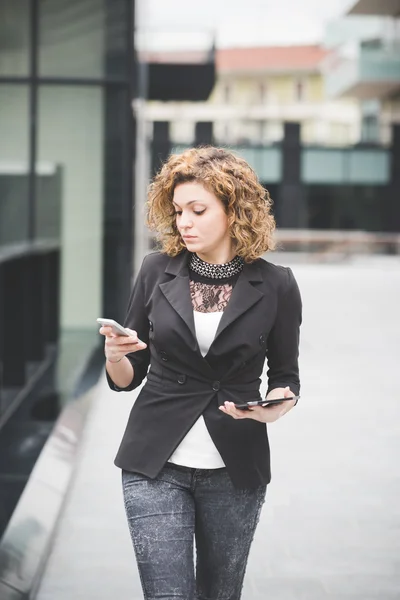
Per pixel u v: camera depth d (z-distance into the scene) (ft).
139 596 16.16
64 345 44.11
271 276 11.14
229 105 192.65
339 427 29.22
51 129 45.44
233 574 11.34
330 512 20.93
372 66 157.17
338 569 17.70
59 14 44.83
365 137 165.89
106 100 45.32
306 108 188.34
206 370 10.85
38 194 45.75
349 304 69.97
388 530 19.86
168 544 10.73
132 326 11.35
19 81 45.03
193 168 10.81
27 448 24.93
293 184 163.32
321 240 148.66
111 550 18.31
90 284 46.42
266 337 11.02
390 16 149.07
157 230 11.36
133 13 44.93
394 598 16.40
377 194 163.84
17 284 33.37
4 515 19.22
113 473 23.43
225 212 10.93
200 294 11.07
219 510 11.05
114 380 11.27
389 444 27.12
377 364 42.16
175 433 10.90
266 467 11.17
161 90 65.41
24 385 33.81
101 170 45.78
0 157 45.60
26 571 16.51
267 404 10.35
